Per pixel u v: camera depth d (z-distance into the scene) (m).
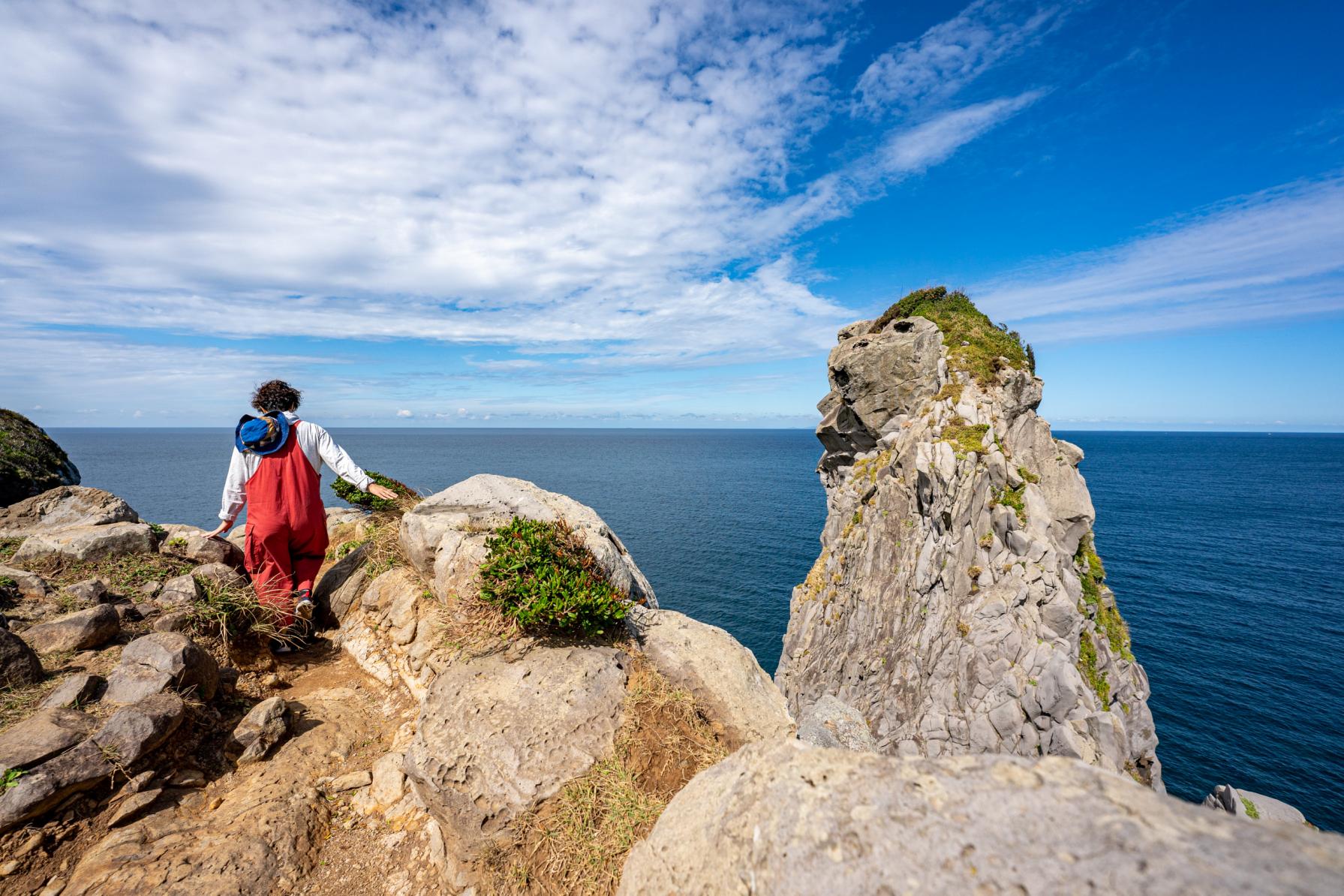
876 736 22.42
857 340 32.22
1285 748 32.75
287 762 5.04
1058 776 2.01
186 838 4.00
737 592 53.59
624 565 7.48
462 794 4.20
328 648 7.28
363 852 4.36
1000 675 19.19
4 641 4.76
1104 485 138.75
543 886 3.86
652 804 4.27
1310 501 115.88
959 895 1.72
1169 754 32.41
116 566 7.06
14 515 8.15
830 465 36.66
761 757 2.77
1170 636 46.56
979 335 26.98
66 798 3.87
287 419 7.06
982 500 21.59
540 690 5.00
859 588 27.23
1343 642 45.56
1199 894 1.38
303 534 7.13
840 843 2.06
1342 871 1.29
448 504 8.10
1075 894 1.57
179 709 4.67
